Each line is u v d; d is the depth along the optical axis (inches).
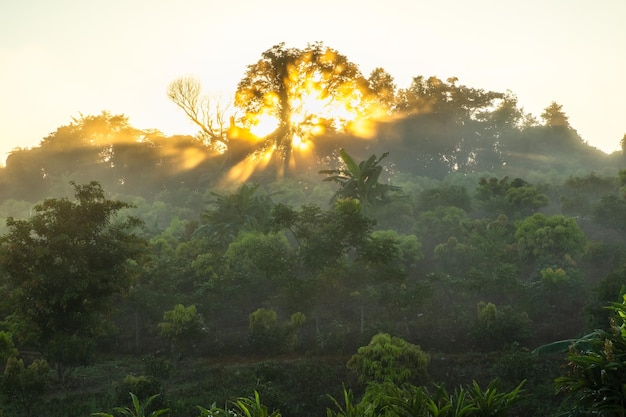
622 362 409.1
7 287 1178.6
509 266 1291.8
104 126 3410.4
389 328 1198.9
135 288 1325.0
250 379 1038.4
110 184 3267.7
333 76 2938.0
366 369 956.0
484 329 1151.6
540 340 1136.8
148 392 930.7
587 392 421.1
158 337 1332.4
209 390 1013.2
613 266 1438.2
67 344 1063.0
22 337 1127.0
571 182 1995.6
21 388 922.1
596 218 1660.9
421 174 3191.4
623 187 1745.8
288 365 1112.8
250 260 1467.8
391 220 1793.8
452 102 3287.4
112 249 1180.5
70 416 923.4
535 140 3265.3
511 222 1653.5
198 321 1243.2
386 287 1262.3
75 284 1119.6
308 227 1348.4
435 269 1547.7
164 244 1675.7
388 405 434.3
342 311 1360.7
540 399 888.9
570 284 1259.8
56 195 3127.5
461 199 1910.7
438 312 1310.3
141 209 2485.2
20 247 1121.4
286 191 2268.7
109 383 1082.7
